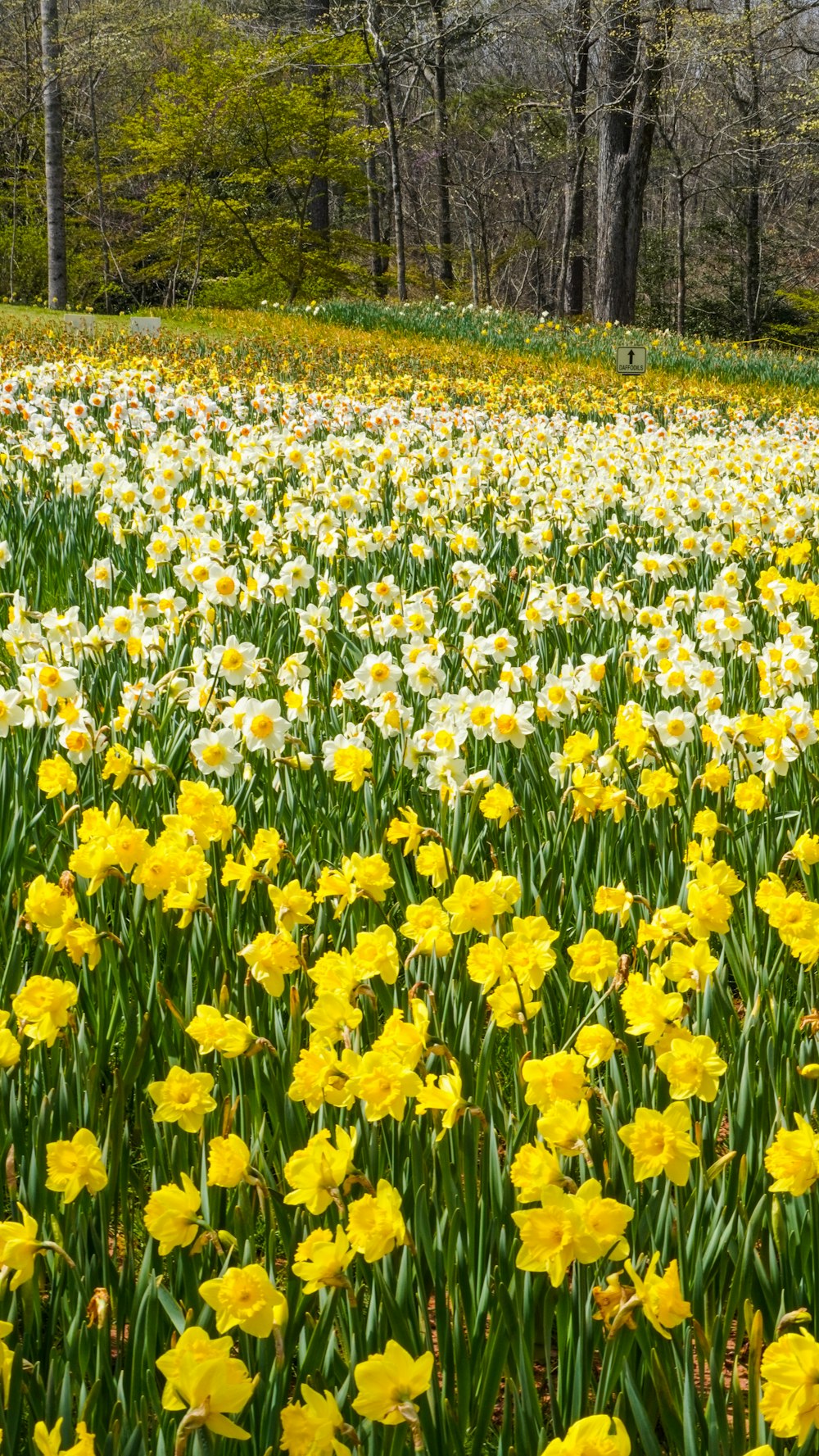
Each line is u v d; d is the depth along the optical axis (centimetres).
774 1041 214
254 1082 203
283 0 4078
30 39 3697
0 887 272
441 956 218
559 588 507
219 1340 123
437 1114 180
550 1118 157
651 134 3206
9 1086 196
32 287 3809
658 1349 157
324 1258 145
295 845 299
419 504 674
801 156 4038
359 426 1100
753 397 2006
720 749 320
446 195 4134
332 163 3322
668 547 708
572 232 3991
